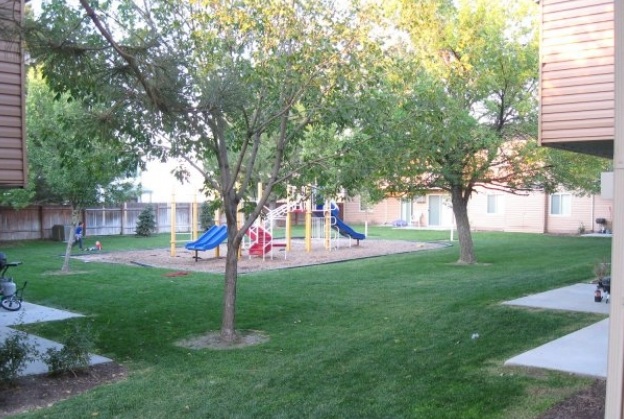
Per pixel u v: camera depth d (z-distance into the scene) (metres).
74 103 12.27
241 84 7.08
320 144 9.21
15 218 26.41
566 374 5.87
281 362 6.63
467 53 12.61
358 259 18.16
